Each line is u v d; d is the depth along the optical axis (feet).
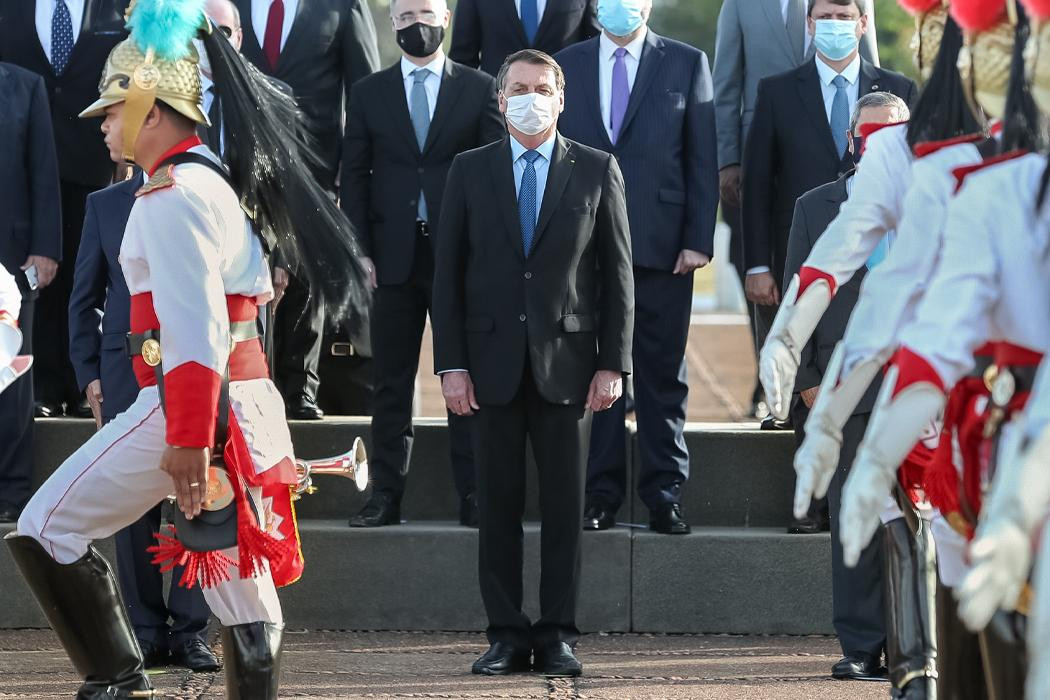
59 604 34.27
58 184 57.00
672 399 55.88
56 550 33.68
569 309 46.52
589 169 47.09
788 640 54.08
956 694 30.14
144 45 34.04
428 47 55.57
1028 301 24.50
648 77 55.98
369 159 56.34
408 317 56.13
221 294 32.76
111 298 47.93
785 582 54.85
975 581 20.53
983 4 27.14
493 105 56.18
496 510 47.21
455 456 56.70
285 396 60.49
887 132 32.71
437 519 58.29
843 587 47.50
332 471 36.70
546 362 46.06
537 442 46.93
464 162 47.50
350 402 64.08
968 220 24.67
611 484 56.49
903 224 28.68
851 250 32.12
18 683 46.47
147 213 32.65
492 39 59.77
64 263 60.70
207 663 48.32
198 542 32.78
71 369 61.11
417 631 55.42
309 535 55.57
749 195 56.34
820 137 55.21
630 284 47.14
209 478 32.76
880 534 37.47
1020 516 20.84
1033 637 20.85
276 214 35.12
